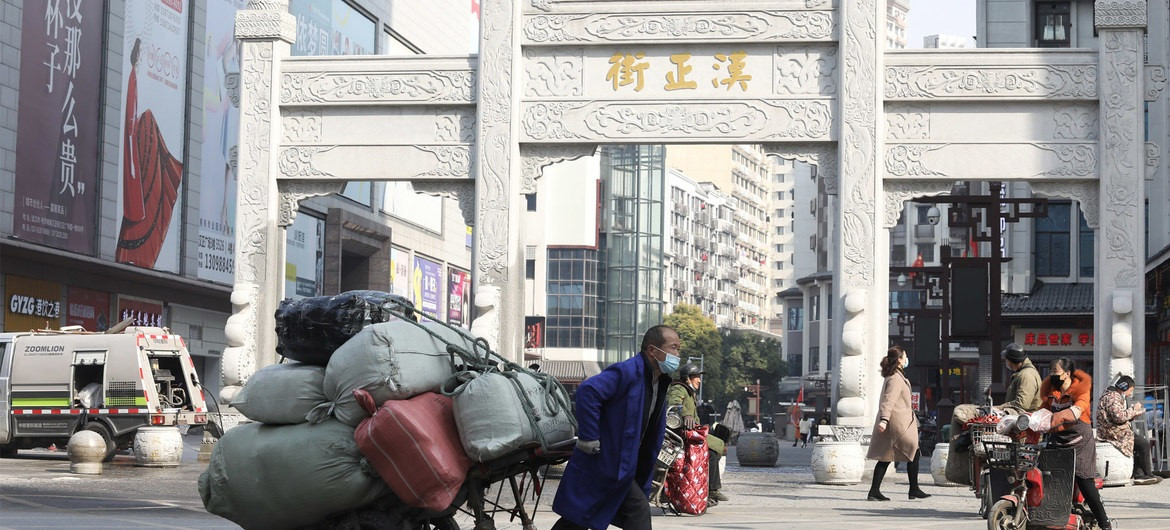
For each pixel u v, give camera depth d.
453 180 23.33
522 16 23.12
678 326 92.50
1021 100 21.94
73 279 33.56
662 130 22.67
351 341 8.48
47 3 31.33
